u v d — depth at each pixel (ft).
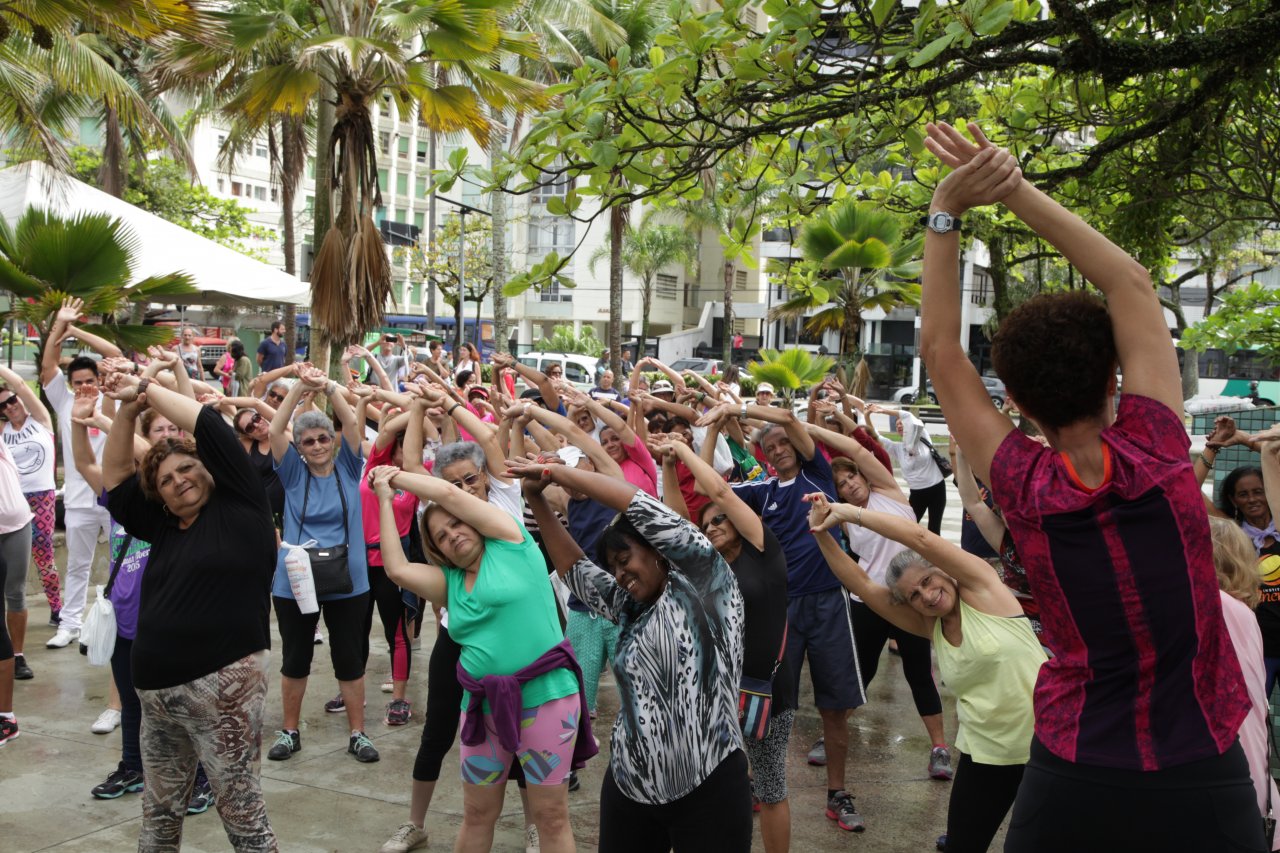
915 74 15.07
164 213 111.55
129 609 16.46
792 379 33.60
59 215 35.81
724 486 13.00
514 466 10.75
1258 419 19.93
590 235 179.01
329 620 18.95
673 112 15.20
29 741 18.94
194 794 16.46
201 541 12.19
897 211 17.99
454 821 16.38
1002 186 6.33
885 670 26.27
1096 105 18.58
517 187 15.19
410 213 185.47
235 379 64.08
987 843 12.60
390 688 22.84
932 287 6.55
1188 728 5.82
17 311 34.94
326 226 49.21
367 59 40.27
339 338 42.04
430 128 43.60
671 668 10.07
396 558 13.03
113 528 16.81
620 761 10.32
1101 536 5.84
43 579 25.75
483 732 12.50
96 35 63.52
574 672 12.70
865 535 18.37
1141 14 15.11
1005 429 6.39
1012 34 13.75
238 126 64.64
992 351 6.47
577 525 18.48
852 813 16.65
